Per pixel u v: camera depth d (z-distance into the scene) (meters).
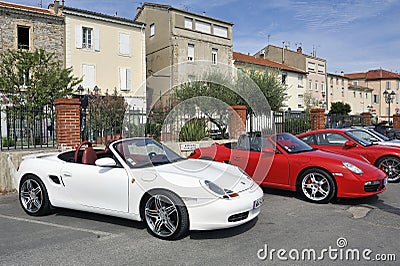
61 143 8.27
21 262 3.71
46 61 16.72
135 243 4.25
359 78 64.44
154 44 28.69
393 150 8.16
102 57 25.22
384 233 4.55
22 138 8.10
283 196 6.75
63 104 8.31
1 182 7.10
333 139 8.77
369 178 5.89
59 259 3.78
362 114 22.06
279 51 45.56
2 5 21.31
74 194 5.07
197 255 3.87
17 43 21.69
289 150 6.78
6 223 5.12
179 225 4.23
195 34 28.06
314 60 44.84
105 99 17.22
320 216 5.37
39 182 5.38
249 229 4.75
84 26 24.36
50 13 23.77
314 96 44.62
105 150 5.54
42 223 5.10
